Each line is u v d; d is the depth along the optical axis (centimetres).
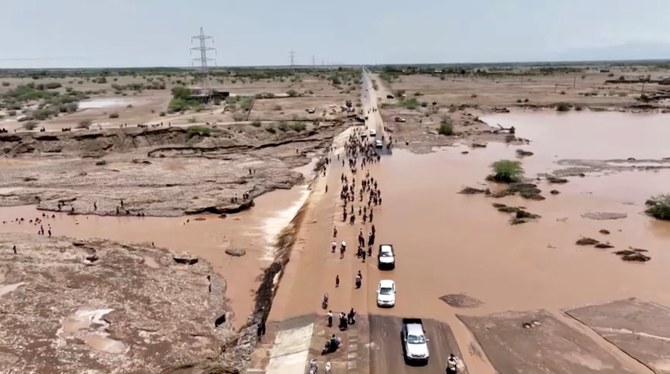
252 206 5728
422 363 2505
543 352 2622
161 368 2602
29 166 7406
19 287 3369
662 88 18838
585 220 4872
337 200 5409
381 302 3091
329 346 2655
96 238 4550
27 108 13275
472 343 2703
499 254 3975
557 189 5994
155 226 5012
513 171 6281
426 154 8069
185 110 12762
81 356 2650
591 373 2450
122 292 3400
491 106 14662
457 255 3941
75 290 3384
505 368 2486
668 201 5081
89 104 14575
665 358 2570
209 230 4925
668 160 7619
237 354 2759
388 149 8306
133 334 2892
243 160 7906
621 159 7700
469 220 4809
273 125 10144
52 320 2980
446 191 5853
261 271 4006
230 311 3341
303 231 4522
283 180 6719
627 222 4822
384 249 3762
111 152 8394
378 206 5206
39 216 5291
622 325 2898
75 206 5547
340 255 3909
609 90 18588
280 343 2781
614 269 3716
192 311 3238
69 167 7338
